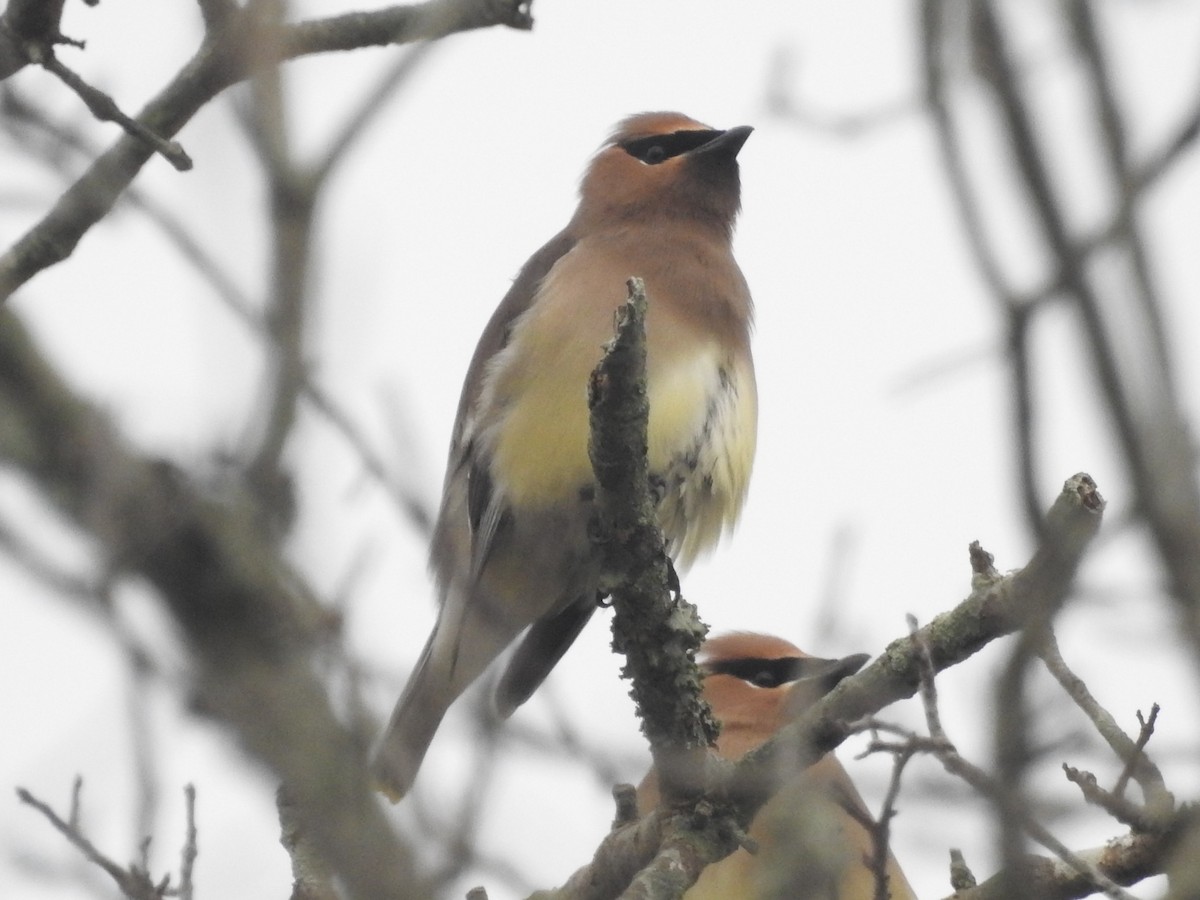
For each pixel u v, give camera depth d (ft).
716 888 34.78
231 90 22.48
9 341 19.45
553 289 46.50
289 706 18.95
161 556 18.75
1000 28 17.12
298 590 19.25
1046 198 16.78
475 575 44.93
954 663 30.91
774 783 31.55
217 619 18.92
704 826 31.76
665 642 31.78
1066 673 27.66
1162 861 28.60
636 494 31.19
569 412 45.01
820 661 44.29
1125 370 16.83
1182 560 16.87
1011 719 18.75
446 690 44.98
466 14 30.78
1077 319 16.80
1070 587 19.57
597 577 46.09
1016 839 18.75
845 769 38.01
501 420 45.75
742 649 44.68
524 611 46.57
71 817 28.43
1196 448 16.93
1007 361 16.97
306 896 27.99
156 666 18.93
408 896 18.88
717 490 45.85
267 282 20.63
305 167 21.21
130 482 18.89
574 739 22.04
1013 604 30.40
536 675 46.44
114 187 29.84
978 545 31.27
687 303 45.96
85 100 29.07
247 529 19.12
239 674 18.93
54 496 18.93
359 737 19.13
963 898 30.78
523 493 45.32
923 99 17.37
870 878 37.19
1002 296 16.94
